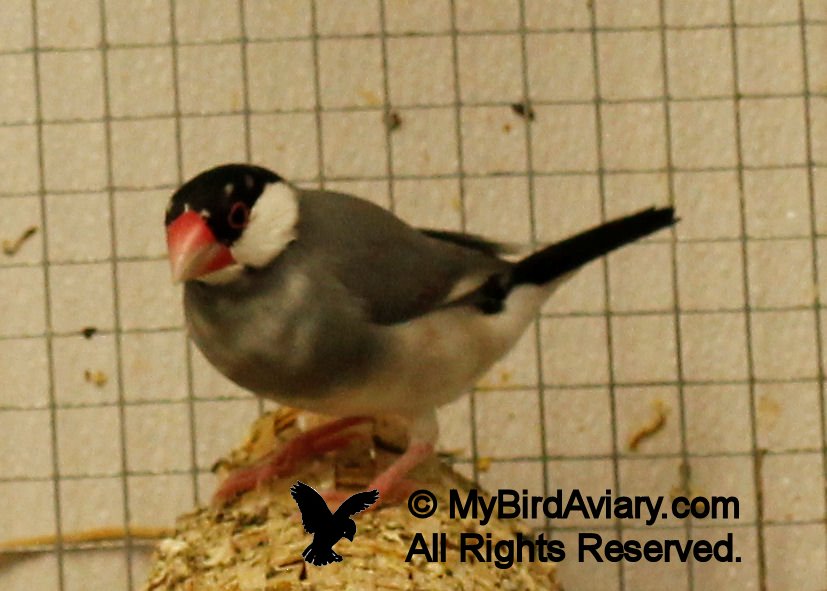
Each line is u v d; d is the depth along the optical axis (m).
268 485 2.93
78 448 3.99
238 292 2.72
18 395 3.98
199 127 3.91
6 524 3.99
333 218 2.85
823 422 3.94
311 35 3.89
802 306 3.94
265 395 2.85
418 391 2.88
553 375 3.98
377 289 2.79
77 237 3.95
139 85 3.91
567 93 3.91
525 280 3.08
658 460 3.99
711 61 3.90
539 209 3.92
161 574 2.63
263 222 2.69
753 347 3.96
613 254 3.96
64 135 3.93
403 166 3.92
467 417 4.01
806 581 3.96
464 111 3.91
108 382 3.99
